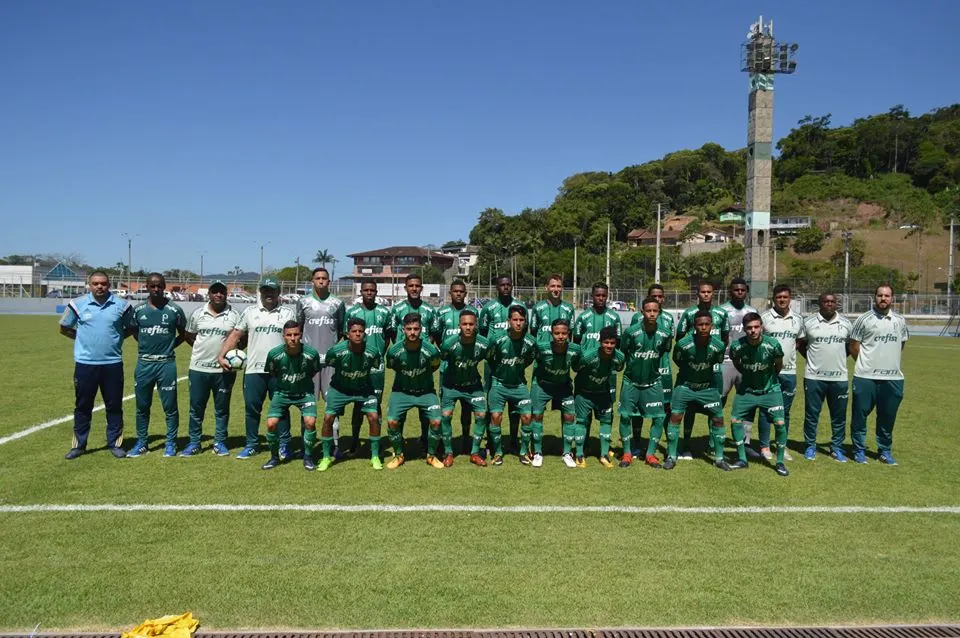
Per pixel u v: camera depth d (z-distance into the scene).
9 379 12.77
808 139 120.62
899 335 7.29
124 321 7.32
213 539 4.86
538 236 89.50
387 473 6.81
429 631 3.61
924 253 85.31
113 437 7.32
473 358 7.02
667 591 4.11
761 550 4.78
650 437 7.28
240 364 7.24
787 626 3.74
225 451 7.48
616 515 5.52
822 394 7.57
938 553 4.77
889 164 113.19
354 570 4.34
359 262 97.31
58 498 5.77
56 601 3.88
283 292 49.16
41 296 50.09
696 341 6.91
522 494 6.11
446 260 100.38
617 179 116.50
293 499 5.84
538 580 4.23
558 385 7.24
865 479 6.74
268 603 3.88
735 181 116.94
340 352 6.76
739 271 70.44
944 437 8.84
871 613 3.89
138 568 4.34
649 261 80.62
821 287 55.44
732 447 8.33
